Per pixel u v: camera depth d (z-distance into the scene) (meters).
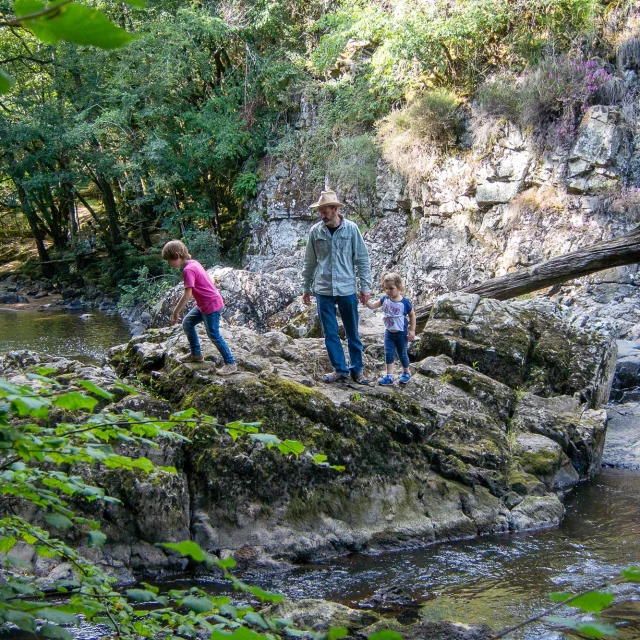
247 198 21.38
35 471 2.52
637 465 8.02
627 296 13.47
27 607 2.16
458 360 8.53
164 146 20.39
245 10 21.61
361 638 4.31
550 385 8.42
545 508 6.57
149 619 2.68
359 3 19.31
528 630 4.50
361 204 18.47
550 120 15.17
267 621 2.38
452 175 16.33
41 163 23.28
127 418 2.57
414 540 6.22
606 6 15.62
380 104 18.88
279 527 6.06
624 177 14.40
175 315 6.68
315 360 7.75
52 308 22.47
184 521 5.87
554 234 14.69
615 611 4.71
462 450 6.95
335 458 6.40
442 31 16.73
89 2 20.02
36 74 24.69
